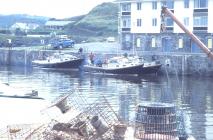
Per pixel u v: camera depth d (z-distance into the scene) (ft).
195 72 249.34
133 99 168.96
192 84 220.43
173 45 272.31
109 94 182.50
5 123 85.76
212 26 258.16
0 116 92.58
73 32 521.24
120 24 299.58
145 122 73.00
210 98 173.06
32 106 105.70
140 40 288.51
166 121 72.84
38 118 88.58
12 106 105.40
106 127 69.56
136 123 73.72
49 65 302.04
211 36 258.37
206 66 246.27
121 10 298.56
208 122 121.39
